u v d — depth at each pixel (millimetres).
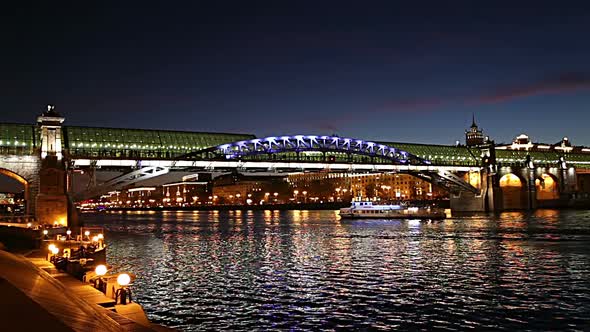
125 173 92438
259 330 23562
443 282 34344
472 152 165250
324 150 126938
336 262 44625
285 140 121875
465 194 156625
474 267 40500
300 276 37500
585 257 44969
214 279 36688
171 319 25547
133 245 64250
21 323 9180
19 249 38875
